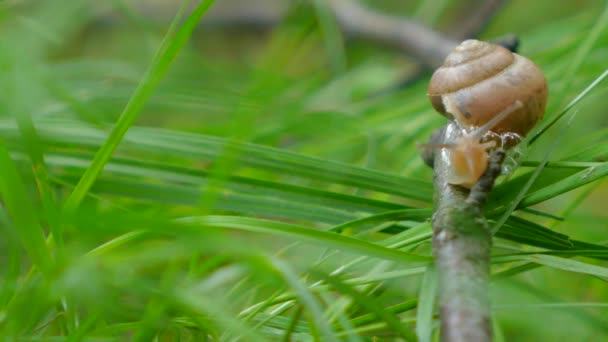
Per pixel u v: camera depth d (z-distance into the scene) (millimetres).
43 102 437
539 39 507
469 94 374
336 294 380
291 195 383
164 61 358
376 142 448
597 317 378
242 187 382
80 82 468
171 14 708
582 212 428
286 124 448
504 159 365
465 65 376
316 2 548
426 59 562
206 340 355
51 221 353
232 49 748
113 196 400
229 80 514
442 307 337
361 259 363
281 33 642
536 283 403
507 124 373
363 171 386
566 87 408
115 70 485
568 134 467
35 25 462
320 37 689
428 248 397
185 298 336
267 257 333
